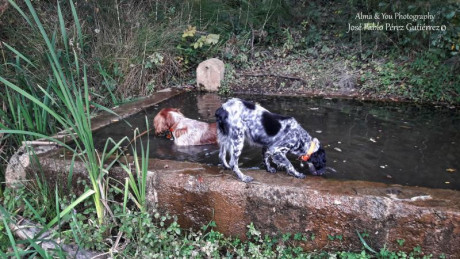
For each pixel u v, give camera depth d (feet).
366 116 17.40
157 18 25.82
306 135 11.16
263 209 9.89
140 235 9.91
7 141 14.62
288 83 22.97
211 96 21.47
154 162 11.46
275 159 10.98
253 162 12.42
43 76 17.88
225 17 28.66
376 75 22.35
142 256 9.52
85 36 21.50
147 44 23.07
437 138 14.52
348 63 24.20
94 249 10.27
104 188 10.48
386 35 24.61
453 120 16.76
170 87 22.98
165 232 9.94
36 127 13.97
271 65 25.46
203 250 9.57
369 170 11.77
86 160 10.74
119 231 10.32
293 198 9.57
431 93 20.29
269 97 21.13
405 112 18.08
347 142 14.10
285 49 26.58
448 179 11.19
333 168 11.89
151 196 10.70
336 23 28.32
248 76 24.03
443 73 20.86
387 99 20.29
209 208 10.35
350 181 10.07
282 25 29.19
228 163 12.04
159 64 23.03
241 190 9.96
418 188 9.63
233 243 10.25
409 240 9.02
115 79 21.83
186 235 10.49
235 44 26.48
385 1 25.40
